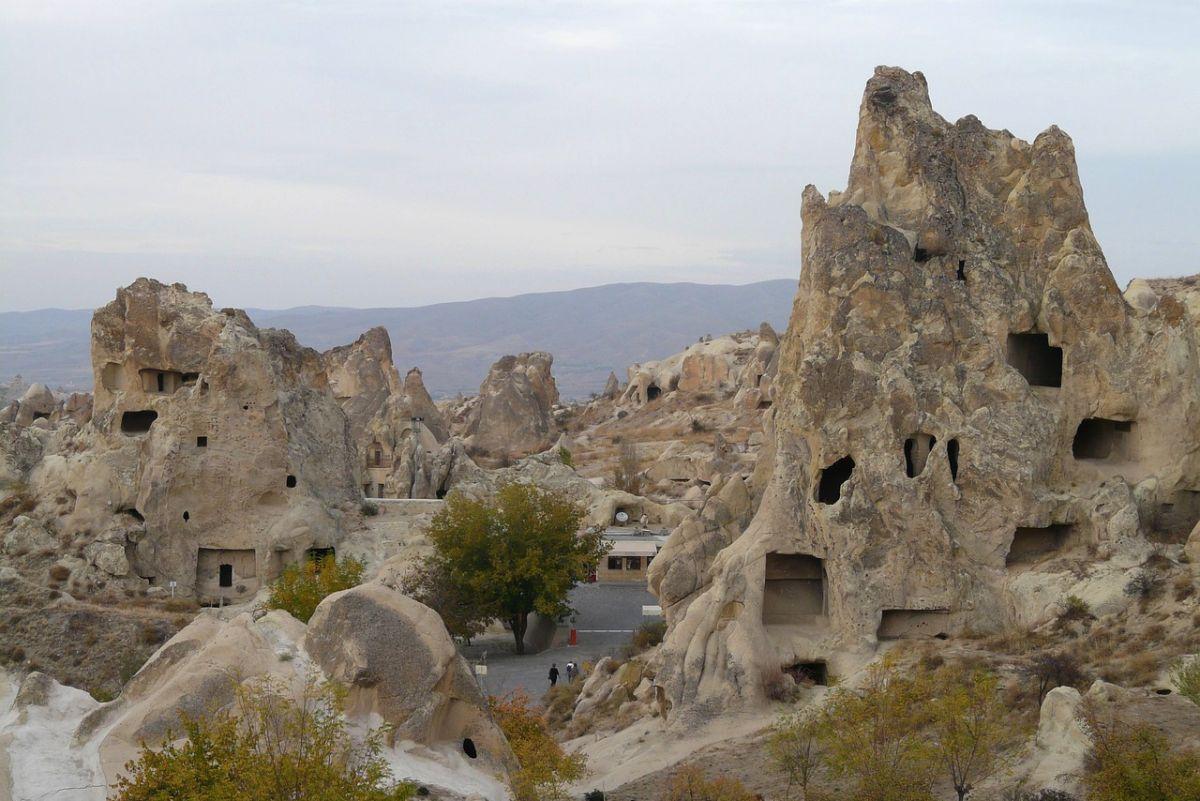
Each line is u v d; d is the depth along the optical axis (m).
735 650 48.94
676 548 55.16
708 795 38.59
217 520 78.38
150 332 84.12
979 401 52.75
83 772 28.84
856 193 55.72
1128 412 53.41
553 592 68.31
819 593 53.31
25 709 31.27
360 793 26.30
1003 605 51.06
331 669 31.41
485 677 63.44
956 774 36.16
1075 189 54.84
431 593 69.00
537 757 38.25
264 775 25.92
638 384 180.25
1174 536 51.66
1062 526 52.91
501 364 169.00
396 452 112.25
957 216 54.72
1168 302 54.47
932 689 41.06
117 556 76.81
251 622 32.75
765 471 56.50
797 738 39.47
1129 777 31.45
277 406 79.81
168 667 31.89
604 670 57.88
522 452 152.50
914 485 51.56
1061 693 37.72
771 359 157.75
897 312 52.97
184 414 78.88
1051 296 53.84
